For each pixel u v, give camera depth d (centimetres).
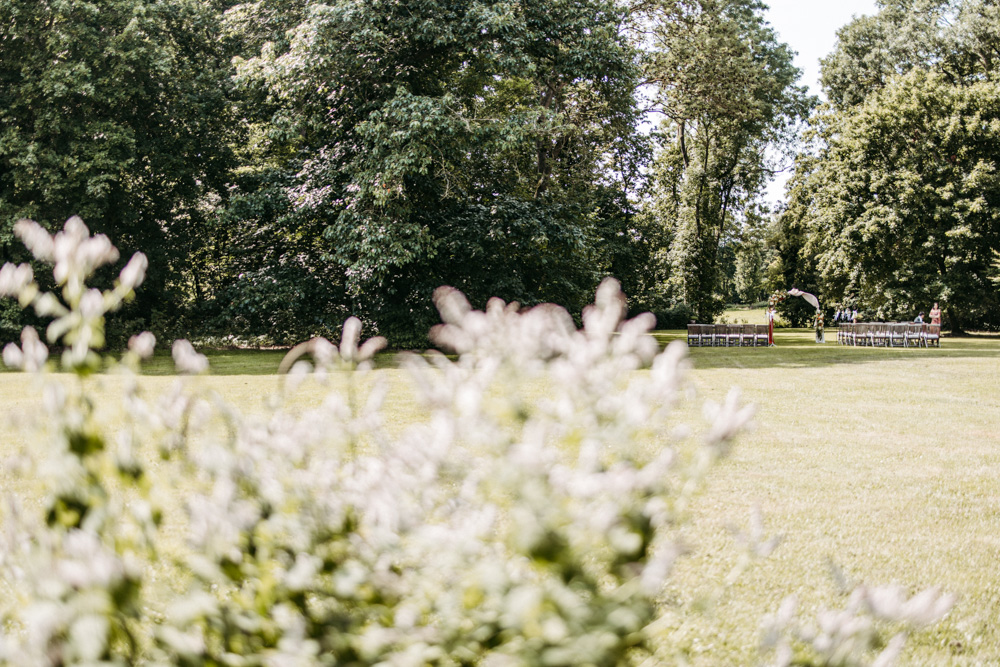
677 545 155
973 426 1005
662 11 2914
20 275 177
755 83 3111
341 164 2269
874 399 1241
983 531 577
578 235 2364
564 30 2395
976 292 3716
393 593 173
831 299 4206
